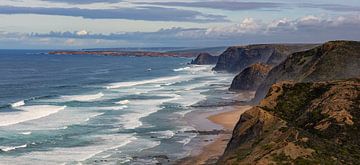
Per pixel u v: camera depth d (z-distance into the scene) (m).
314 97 42.91
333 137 34.34
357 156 30.89
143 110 74.81
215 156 46.75
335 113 37.28
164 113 71.88
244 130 39.97
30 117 66.69
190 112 72.88
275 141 32.66
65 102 83.62
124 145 51.06
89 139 53.66
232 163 31.98
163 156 46.81
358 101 38.91
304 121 38.56
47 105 79.38
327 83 44.41
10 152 47.38
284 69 75.06
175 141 53.28
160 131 58.53
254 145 34.47
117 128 60.09
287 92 44.59
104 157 46.12
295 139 31.80
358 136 34.41
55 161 44.47
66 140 53.03
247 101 84.94
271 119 37.97
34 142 51.62
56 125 61.50
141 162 44.62
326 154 29.92
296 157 29.22
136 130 59.00
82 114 70.25
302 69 69.62
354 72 61.03
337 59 63.75
